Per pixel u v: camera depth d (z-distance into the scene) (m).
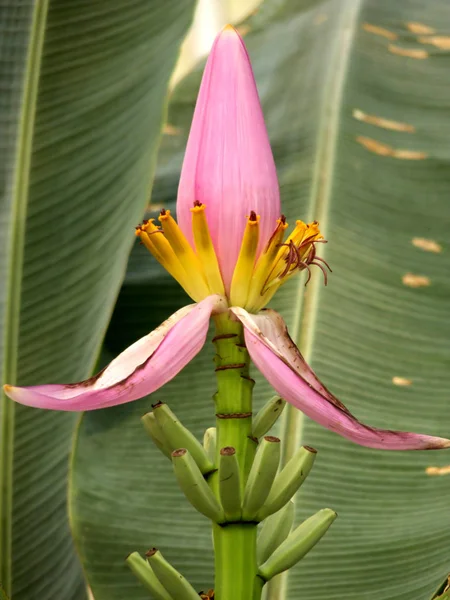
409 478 1.08
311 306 1.11
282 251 0.87
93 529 1.09
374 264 1.12
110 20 1.02
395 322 1.11
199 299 0.87
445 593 1.01
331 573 1.06
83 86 1.02
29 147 1.02
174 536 1.09
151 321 1.12
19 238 1.02
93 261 1.04
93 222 1.04
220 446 0.86
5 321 1.03
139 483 1.10
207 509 0.85
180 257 0.86
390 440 0.83
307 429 1.09
